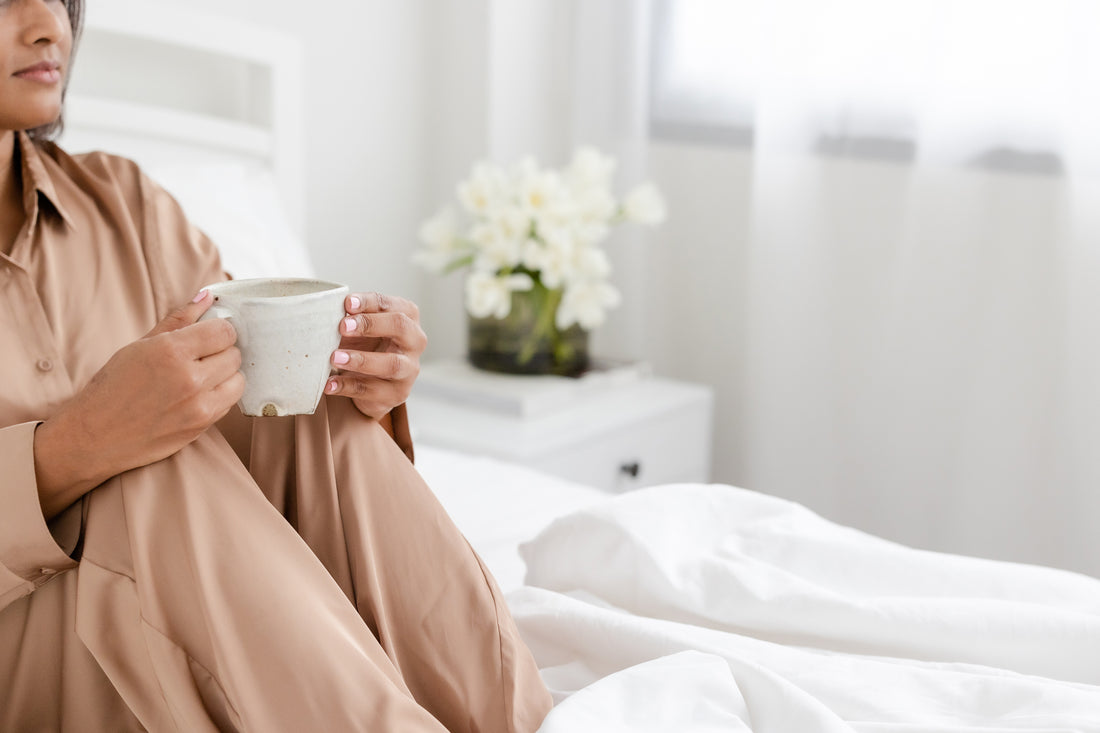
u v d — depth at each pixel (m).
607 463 2.04
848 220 2.21
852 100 2.17
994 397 2.08
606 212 2.12
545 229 2.04
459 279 2.54
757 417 2.32
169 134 1.81
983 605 0.95
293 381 0.70
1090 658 0.91
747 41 2.35
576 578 1.07
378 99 2.38
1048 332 2.02
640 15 2.38
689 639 0.87
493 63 2.38
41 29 0.82
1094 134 1.91
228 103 2.01
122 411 0.67
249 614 0.67
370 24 2.32
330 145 2.29
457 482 1.57
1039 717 0.78
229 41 1.86
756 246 2.27
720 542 1.12
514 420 2.02
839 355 2.26
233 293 0.74
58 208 0.87
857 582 1.06
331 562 0.79
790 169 2.21
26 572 0.71
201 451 0.72
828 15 2.15
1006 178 2.03
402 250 2.51
